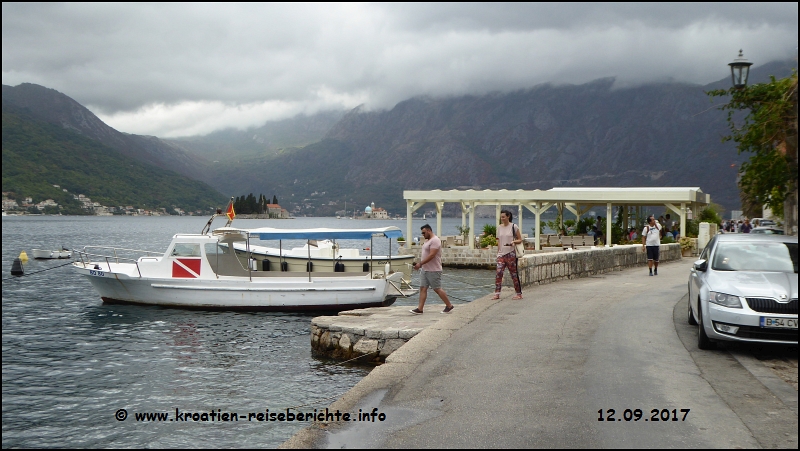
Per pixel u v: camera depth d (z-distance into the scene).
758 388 7.70
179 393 12.12
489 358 9.07
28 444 9.53
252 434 9.66
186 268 23.66
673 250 31.39
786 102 12.76
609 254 23.72
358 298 23.02
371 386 7.74
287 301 22.95
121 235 100.88
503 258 15.14
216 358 15.23
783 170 12.93
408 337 12.36
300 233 23.50
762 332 9.11
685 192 37.94
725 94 14.15
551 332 10.96
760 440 5.95
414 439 6.03
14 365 14.70
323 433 6.23
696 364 8.88
